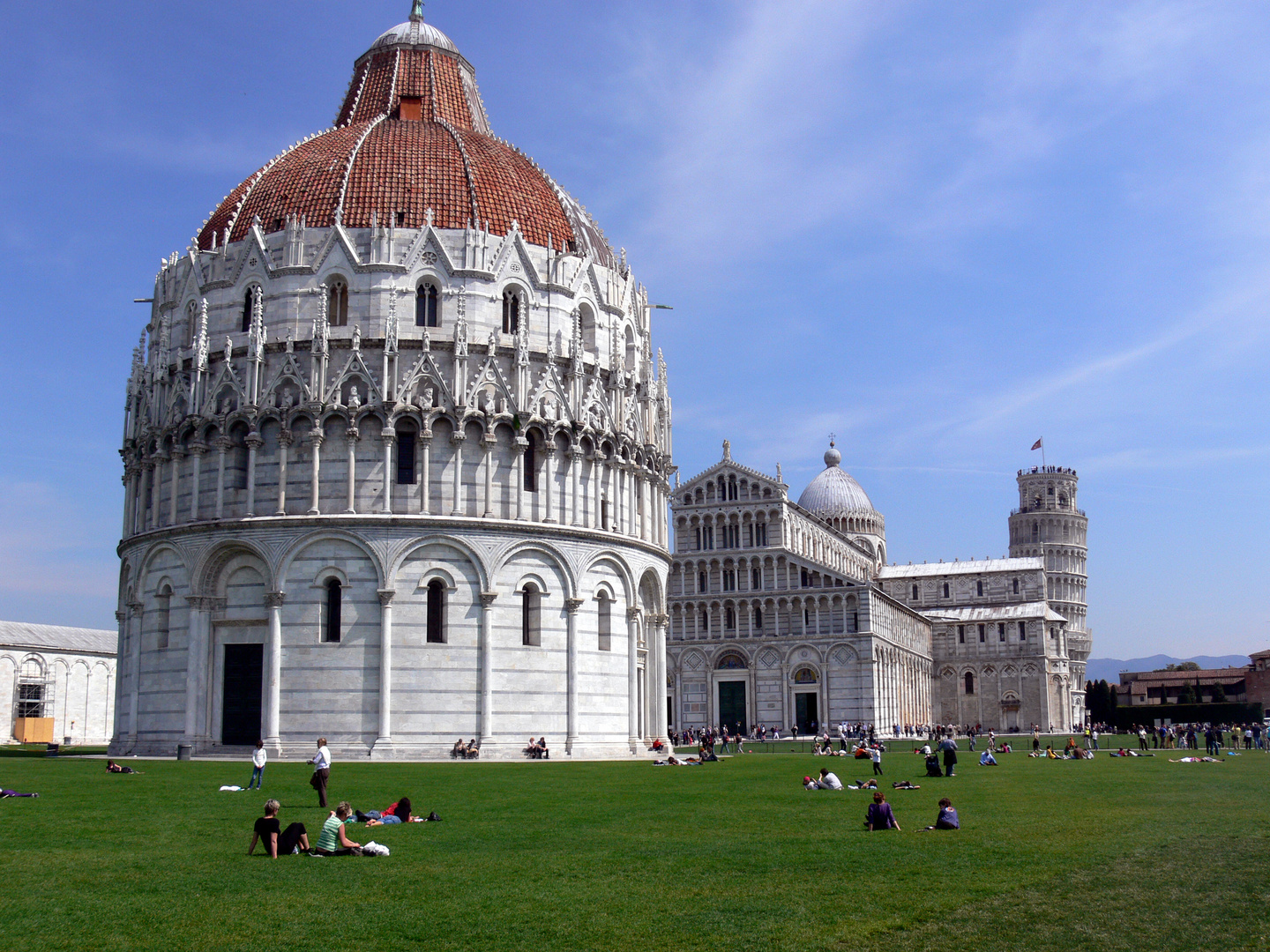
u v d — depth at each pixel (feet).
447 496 266.36
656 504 319.68
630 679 293.84
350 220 284.41
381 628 257.55
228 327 283.38
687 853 107.45
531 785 182.29
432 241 280.72
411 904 84.89
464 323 276.21
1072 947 74.28
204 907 83.82
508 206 297.53
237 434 270.87
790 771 234.99
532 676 269.03
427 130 312.50
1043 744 454.81
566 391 286.66
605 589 288.10
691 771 230.89
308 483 264.72
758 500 551.18
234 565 266.77
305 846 107.55
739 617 542.57
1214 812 144.87
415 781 188.55
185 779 189.98
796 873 97.19
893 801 160.25
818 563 534.37
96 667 525.75
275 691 256.52
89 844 112.16
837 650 526.98
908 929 78.33
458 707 260.01
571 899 86.79
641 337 325.42
